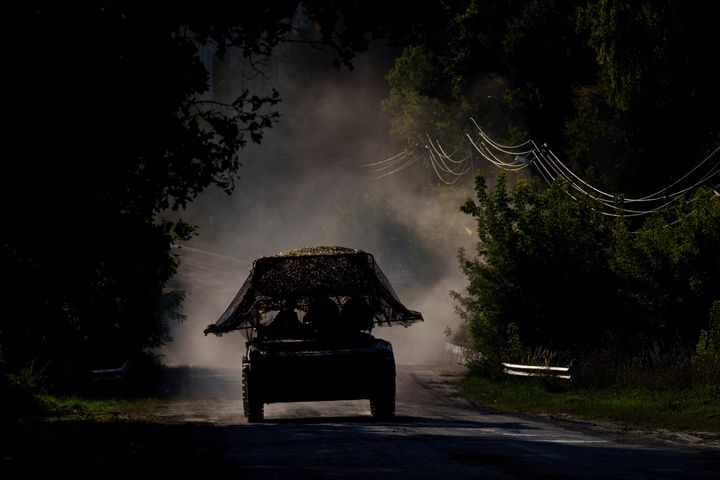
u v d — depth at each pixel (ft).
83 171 80.33
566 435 91.25
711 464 66.80
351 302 123.75
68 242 89.66
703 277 176.86
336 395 116.26
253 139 89.40
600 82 336.49
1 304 97.04
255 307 121.80
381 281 124.36
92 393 179.52
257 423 114.83
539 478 59.06
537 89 388.78
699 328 175.94
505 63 399.85
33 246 90.07
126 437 93.81
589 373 162.91
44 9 74.79
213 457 73.97
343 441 84.33
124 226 90.17
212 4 81.66
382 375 116.16
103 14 77.20
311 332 122.42
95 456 78.23
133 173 86.48
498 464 66.23
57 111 76.02
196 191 88.12
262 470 65.05
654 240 182.39
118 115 78.23
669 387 144.05
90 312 137.69
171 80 79.56
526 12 388.57
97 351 175.01
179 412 139.33
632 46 286.87
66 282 97.86
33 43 73.46
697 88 284.61
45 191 80.53
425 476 60.49
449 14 88.89
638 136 301.43
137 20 78.79
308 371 114.93
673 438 89.40
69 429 104.27
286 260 123.34
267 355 115.14
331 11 86.48
